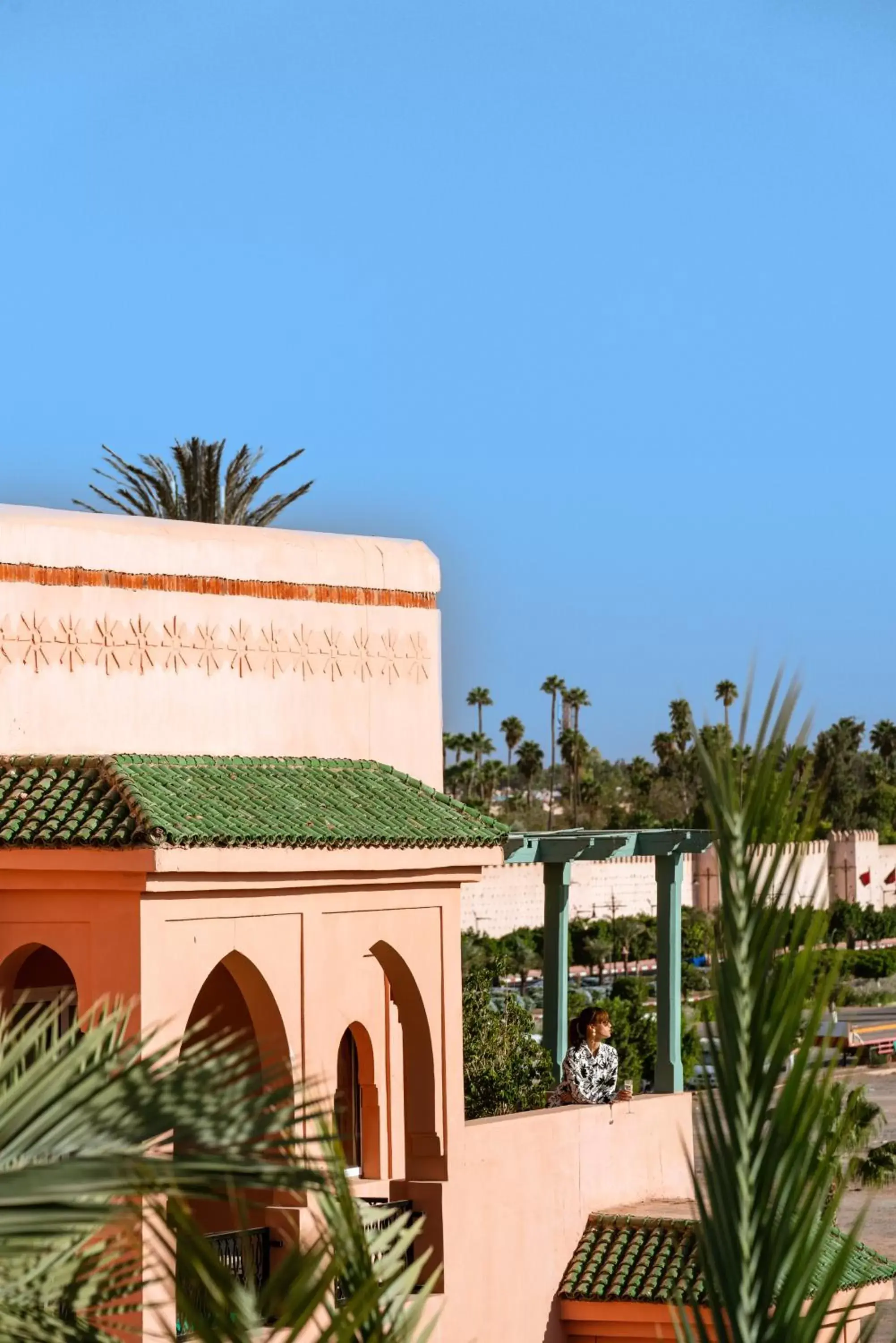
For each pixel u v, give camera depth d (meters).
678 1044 23.62
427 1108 18.58
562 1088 22.19
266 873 16.44
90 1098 5.36
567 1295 20.31
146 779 16.61
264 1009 16.69
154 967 15.37
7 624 17.27
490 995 32.72
